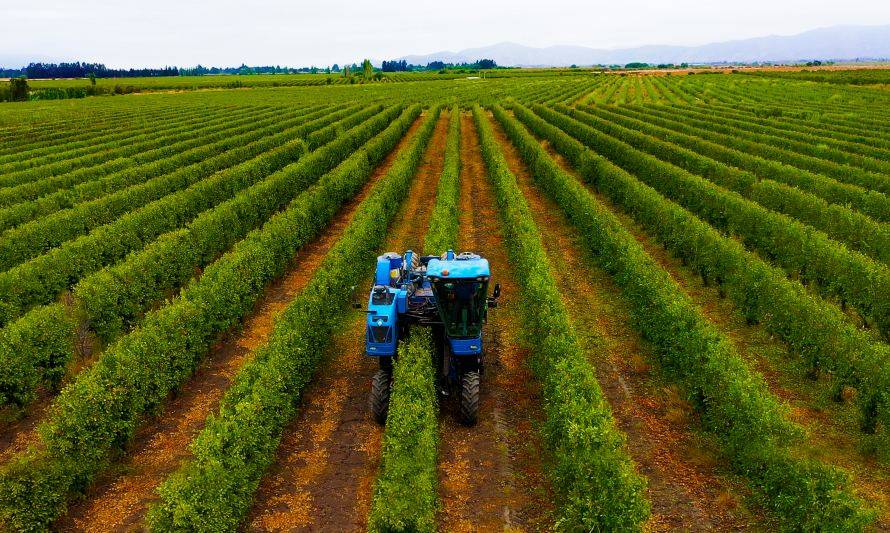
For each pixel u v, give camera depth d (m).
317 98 138.12
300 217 33.19
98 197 42.50
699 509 14.05
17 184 47.31
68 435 14.88
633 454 16.11
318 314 21.09
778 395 19.03
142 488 15.32
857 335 18.56
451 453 16.23
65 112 111.75
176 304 21.05
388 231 37.53
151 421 18.38
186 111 109.50
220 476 13.16
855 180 43.66
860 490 14.47
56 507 13.97
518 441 16.80
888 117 81.81
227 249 33.62
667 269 30.50
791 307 21.08
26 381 18.78
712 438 16.81
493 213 41.91
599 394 15.77
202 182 40.75
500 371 20.69
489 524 13.66
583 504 12.61
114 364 17.62
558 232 37.25
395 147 69.31
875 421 16.67
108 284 23.34
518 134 64.56
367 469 15.69
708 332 18.95
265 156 50.81
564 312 20.47
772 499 13.70
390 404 15.74
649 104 107.56
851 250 29.70
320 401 19.11
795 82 154.12
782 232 29.00
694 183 38.69
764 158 54.72
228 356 22.53
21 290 24.50
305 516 14.02
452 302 16.67
